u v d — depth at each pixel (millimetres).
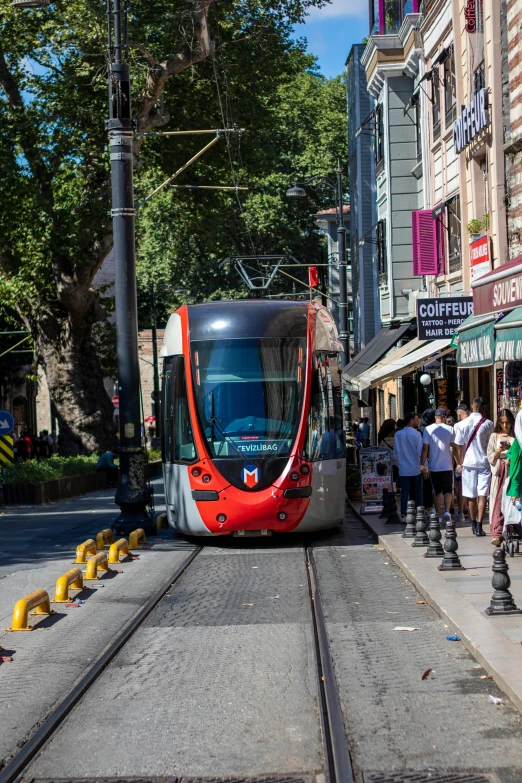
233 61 35031
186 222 40219
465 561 12844
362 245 48781
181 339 17266
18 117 32500
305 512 16453
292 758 5805
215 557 15438
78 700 7250
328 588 11938
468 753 5789
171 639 9297
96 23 29844
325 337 17922
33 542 17875
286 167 59844
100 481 35281
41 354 38469
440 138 28328
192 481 16516
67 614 10594
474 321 15688
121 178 17984
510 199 20875
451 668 7754
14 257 36750
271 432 16547
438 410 17766
